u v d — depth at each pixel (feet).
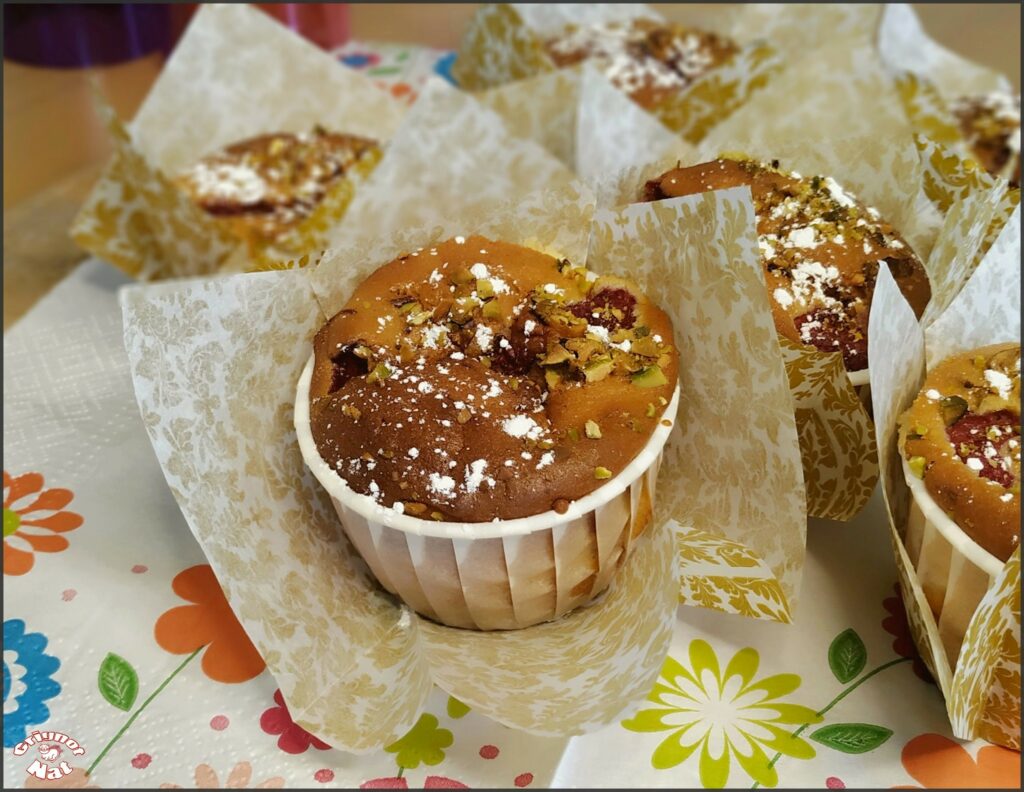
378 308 0.80
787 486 0.75
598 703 0.70
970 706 0.70
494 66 1.26
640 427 0.74
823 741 0.72
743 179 0.89
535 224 0.85
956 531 0.70
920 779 0.70
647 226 0.78
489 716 0.71
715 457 0.79
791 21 1.34
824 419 0.80
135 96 1.20
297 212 1.09
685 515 0.81
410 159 0.94
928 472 0.72
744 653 0.78
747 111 1.09
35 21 1.08
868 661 0.77
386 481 0.72
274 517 0.78
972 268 0.80
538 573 0.74
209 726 0.74
